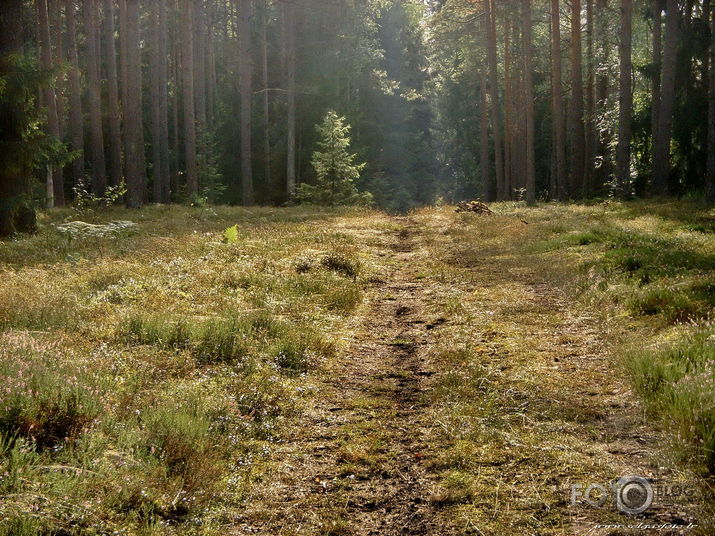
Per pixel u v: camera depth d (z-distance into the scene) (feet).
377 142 176.76
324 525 13.85
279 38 168.55
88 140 141.59
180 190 124.77
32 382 16.58
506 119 126.00
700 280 28.96
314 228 59.26
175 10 151.53
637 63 105.19
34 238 48.57
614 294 29.68
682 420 16.24
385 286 37.99
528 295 33.19
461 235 56.65
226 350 24.12
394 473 16.02
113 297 30.55
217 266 38.70
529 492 14.75
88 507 12.82
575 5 96.12
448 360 24.09
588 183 111.96
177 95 156.97
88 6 95.40
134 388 19.63
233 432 17.69
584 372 21.88
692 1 83.66
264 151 156.56
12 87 49.19
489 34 120.06
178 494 13.98
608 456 16.10
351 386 22.02
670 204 67.41
